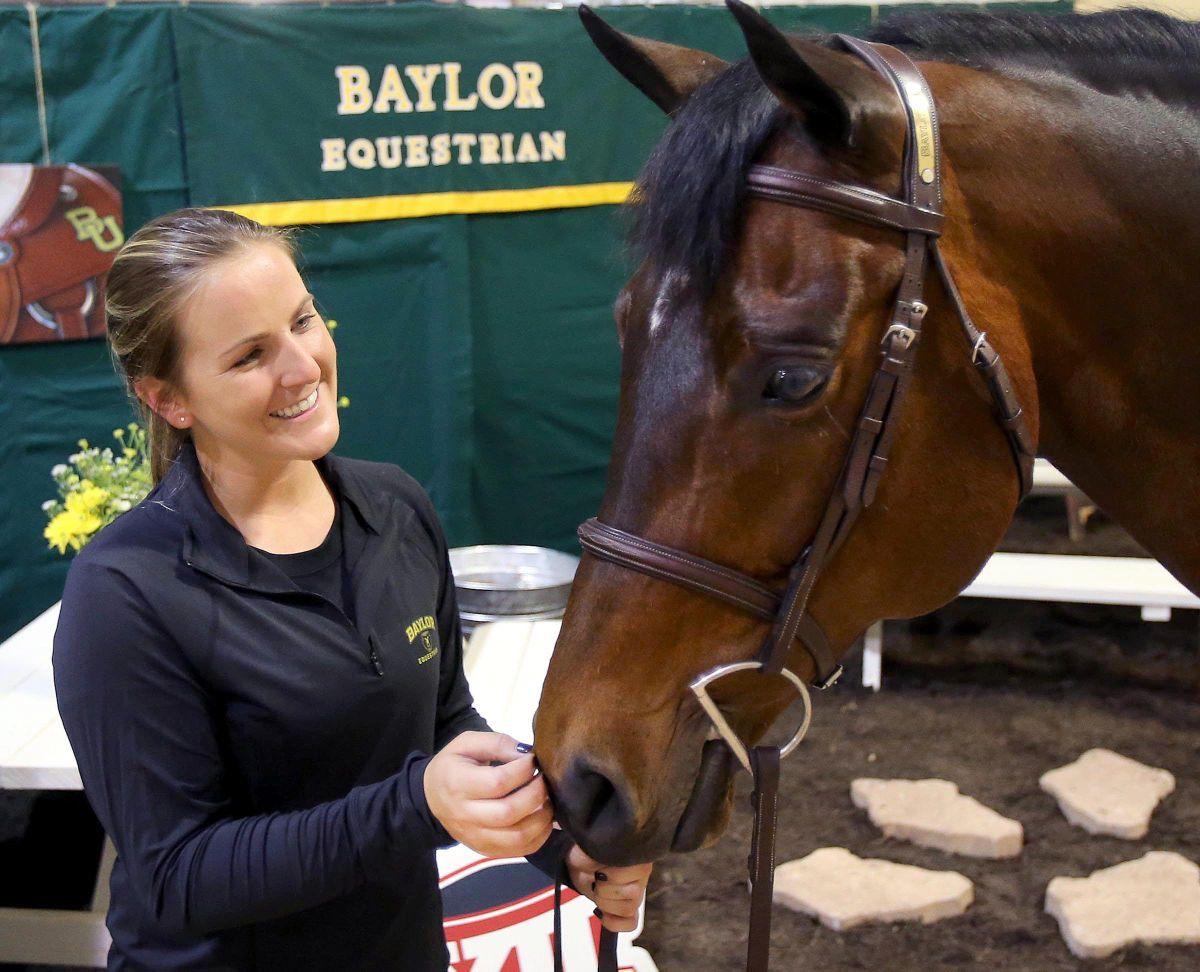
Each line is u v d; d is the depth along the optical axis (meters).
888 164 0.96
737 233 0.94
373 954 1.22
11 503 3.59
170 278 1.08
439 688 1.42
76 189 3.43
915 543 1.04
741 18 0.86
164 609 1.09
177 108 3.53
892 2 3.76
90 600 1.09
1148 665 3.75
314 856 1.04
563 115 3.83
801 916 2.56
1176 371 1.09
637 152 3.96
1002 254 1.04
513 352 4.00
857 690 3.64
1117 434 1.13
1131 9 1.16
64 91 3.43
